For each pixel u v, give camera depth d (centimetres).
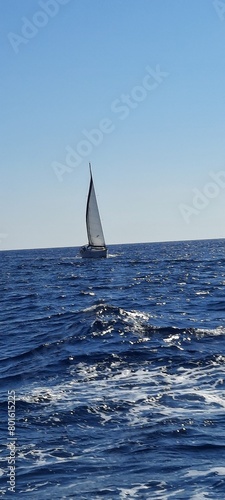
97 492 1208
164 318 3203
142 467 1313
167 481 1243
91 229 11638
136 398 1788
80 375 2073
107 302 4269
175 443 1439
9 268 11162
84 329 2791
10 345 2741
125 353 2319
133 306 3947
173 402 1742
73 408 1708
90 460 1361
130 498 1180
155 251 18038
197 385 1905
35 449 1434
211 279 6412
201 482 1230
